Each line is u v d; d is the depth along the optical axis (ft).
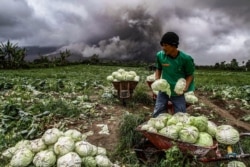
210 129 19.03
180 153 18.30
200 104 41.06
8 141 25.04
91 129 27.53
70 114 30.99
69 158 16.05
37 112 31.42
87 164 16.79
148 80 38.58
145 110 35.86
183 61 22.94
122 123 25.05
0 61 196.34
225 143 18.40
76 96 43.01
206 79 92.48
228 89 57.00
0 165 18.86
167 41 22.08
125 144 23.47
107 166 17.17
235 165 17.78
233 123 33.94
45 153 16.58
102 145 24.52
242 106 44.14
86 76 90.89
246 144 24.22
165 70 23.62
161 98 24.59
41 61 258.98
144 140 21.80
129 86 36.19
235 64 273.13
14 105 31.76
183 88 22.84
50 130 17.70
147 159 20.79
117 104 37.35
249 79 102.47
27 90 45.91
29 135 25.85
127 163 21.58
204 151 17.75
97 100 39.42
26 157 16.81
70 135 18.16
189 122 19.36
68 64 267.80
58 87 49.96
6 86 50.80
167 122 19.84
